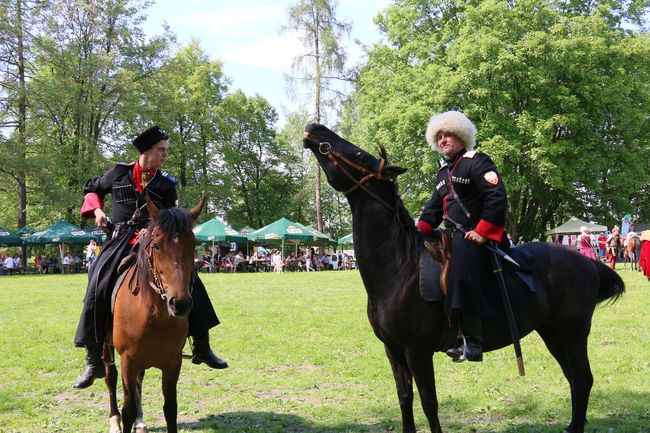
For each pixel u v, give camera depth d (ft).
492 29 106.22
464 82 104.22
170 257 14.25
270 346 31.86
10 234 124.47
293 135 151.94
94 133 138.72
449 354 15.47
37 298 57.36
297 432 18.65
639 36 124.88
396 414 20.04
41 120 129.18
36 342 34.01
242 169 196.95
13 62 125.70
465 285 14.66
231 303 49.60
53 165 126.52
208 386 24.54
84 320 17.29
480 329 15.15
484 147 101.60
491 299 15.30
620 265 97.66
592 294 17.02
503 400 21.35
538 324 16.47
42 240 123.34
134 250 17.25
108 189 18.66
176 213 14.74
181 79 156.87
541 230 127.85
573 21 107.55
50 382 25.26
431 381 15.17
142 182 18.26
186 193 160.15
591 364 25.89
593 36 107.14
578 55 105.40
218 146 168.25
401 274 15.33
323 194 196.44
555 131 111.34
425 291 14.82
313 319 39.91
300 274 99.66
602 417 19.11
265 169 200.44
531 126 102.37
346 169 15.51
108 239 18.22
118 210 18.33
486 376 24.53
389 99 118.93
